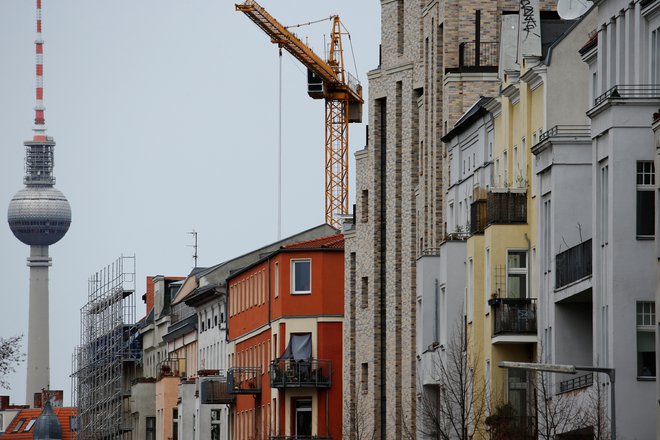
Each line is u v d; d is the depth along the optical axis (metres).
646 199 127.25
